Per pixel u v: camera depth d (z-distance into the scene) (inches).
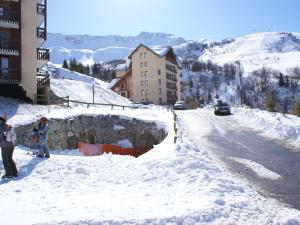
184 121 1268.5
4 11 1258.0
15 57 1261.1
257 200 398.0
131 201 364.8
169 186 439.5
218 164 601.3
